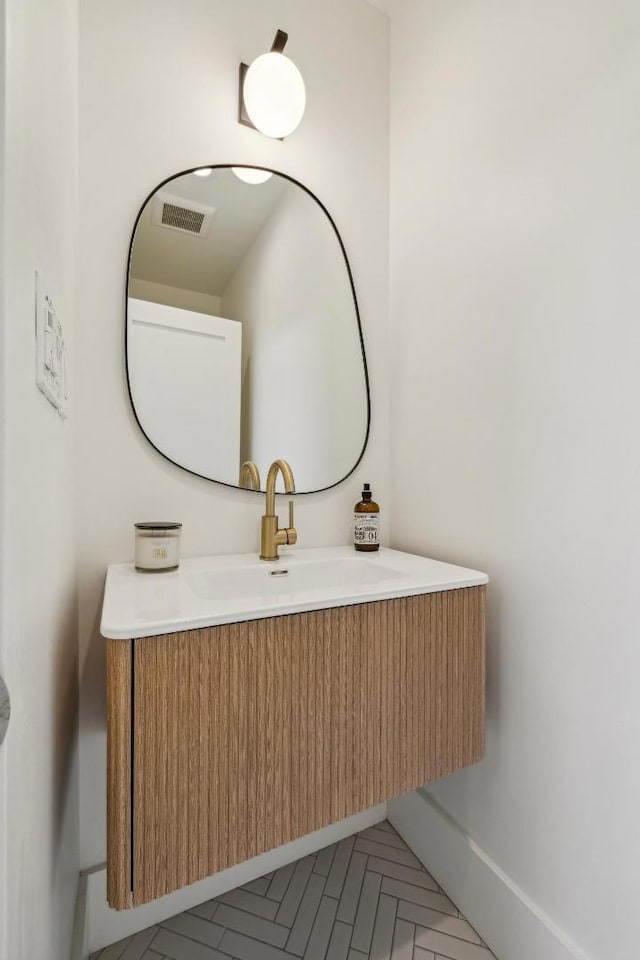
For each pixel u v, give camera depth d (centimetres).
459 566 118
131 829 65
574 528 91
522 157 103
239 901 117
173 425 118
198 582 103
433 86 132
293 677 78
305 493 136
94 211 109
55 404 66
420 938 107
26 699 46
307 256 137
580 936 87
